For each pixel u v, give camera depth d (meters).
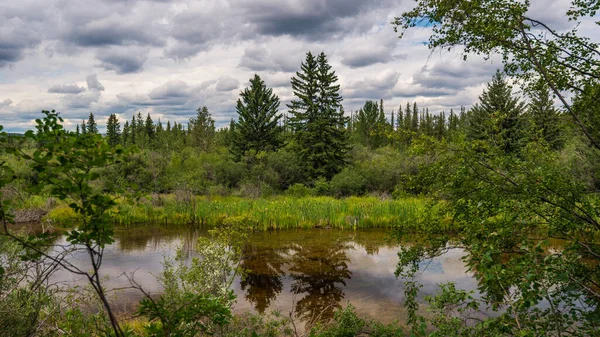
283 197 24.56
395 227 4.40
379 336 4.05
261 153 28.36
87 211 2.06
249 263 11.03
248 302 7.94
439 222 3.87
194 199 19.36
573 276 2.94
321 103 34.84
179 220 17.72
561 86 3.67
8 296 3.14
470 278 8.95
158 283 8.61
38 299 3.34
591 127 3.69
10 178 1.93
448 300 3.54
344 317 4.48
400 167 24.20
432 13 3.91
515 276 2.83
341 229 16.27
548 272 2.84
